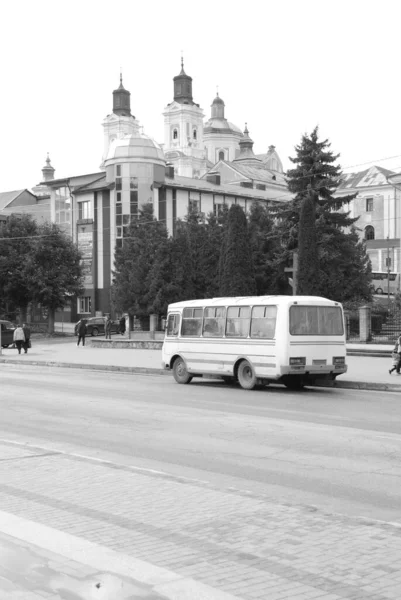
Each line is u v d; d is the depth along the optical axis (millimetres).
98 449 11664
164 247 49844
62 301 59875
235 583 5363
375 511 7609
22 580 5414
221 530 6770
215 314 23391
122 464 10320
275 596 5102
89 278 74938
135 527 6938
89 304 75062
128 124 133125
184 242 50625
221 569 5680
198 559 5930
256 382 22031
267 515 7305
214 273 52875
